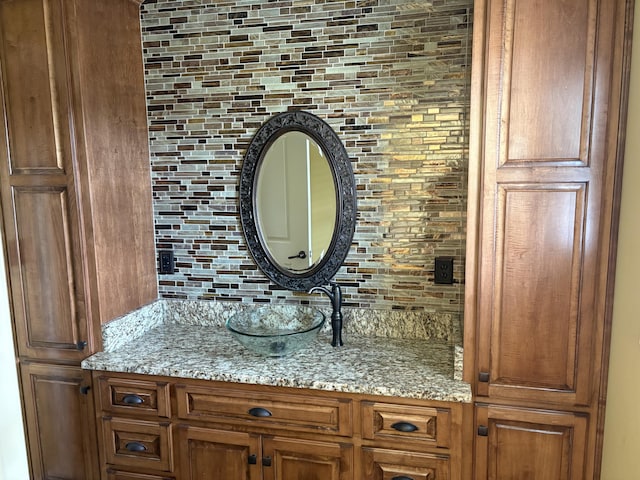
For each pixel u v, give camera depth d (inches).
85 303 78.4
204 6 85.3
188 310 93.4
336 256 84.0
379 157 80.6
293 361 74.5
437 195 79.0
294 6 81.4
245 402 71.6
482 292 64.7
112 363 75.8
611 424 60.9
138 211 88.6
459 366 67.1
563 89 59.2
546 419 64.6
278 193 85.9
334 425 68.9
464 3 74.6
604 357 62.1
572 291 62.0
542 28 58.9
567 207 60.9
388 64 78.6
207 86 87.1
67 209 77.3
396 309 83.1
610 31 57.1
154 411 75.7
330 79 81.3
